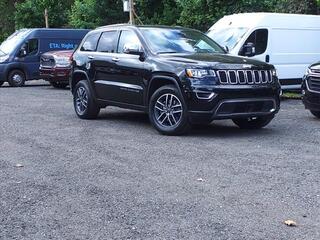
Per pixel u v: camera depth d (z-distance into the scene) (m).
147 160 7.73
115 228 5.08
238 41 15.07
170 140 9.26
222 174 6.93
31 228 5.10
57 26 36.66
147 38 10.38
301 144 8.88
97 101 11.59
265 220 5.26
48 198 5.98
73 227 5.11
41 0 34.28
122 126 10.90
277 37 16.14
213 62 9.26
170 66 9.49
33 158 7.93
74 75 12.16
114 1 29.80
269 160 7.69
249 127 10.52
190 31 11.13
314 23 17.11
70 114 12.85
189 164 7.47
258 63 9.73
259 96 9.48
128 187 6.37
